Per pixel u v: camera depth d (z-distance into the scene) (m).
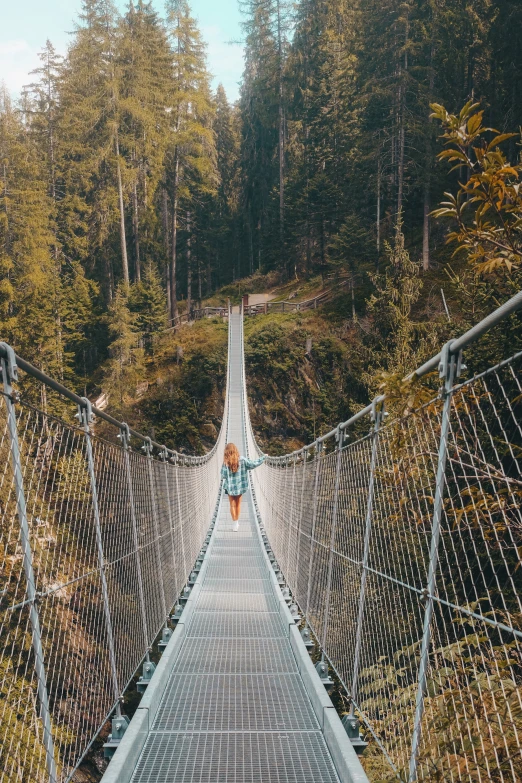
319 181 39.03
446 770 1.94
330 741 3.16
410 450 2.53
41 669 2.13
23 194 27.69
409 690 2.41
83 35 37.34
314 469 5.61
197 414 35.94
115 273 46.81
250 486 16.86
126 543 3.88
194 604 6.38
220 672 4.43
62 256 36.75
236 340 37.53
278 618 5.96
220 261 60.62
